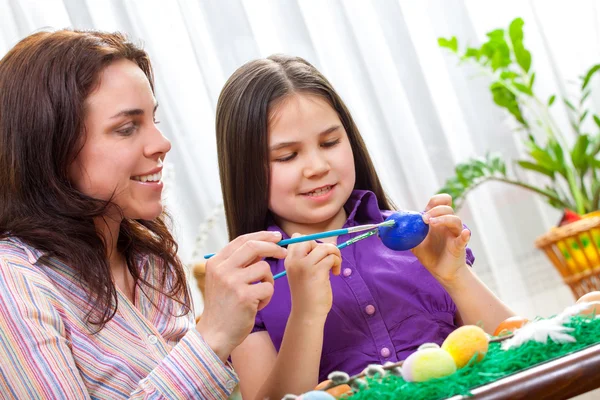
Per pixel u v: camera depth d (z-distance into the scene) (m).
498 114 3.00
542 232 3.02
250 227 1.27
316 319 1.07
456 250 1.15
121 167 1.02
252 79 1.24
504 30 2.88
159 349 1.06
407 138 2.88
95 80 1.02
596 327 0.78
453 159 2.92
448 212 1.12
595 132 3.11
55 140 1.01
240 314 0.95
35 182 1.02
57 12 2.57
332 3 2.82
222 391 0.95
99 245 1.05
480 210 2.98
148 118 1.06
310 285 1.07
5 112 1.02
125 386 1.00
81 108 1.01
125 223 1.17
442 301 1.23
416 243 1.07
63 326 0.98
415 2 2.92
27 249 1.01
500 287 2.98
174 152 2.68
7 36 2.55
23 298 0.95
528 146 2.76
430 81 2.94
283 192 1.22
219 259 0.99
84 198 1.02
